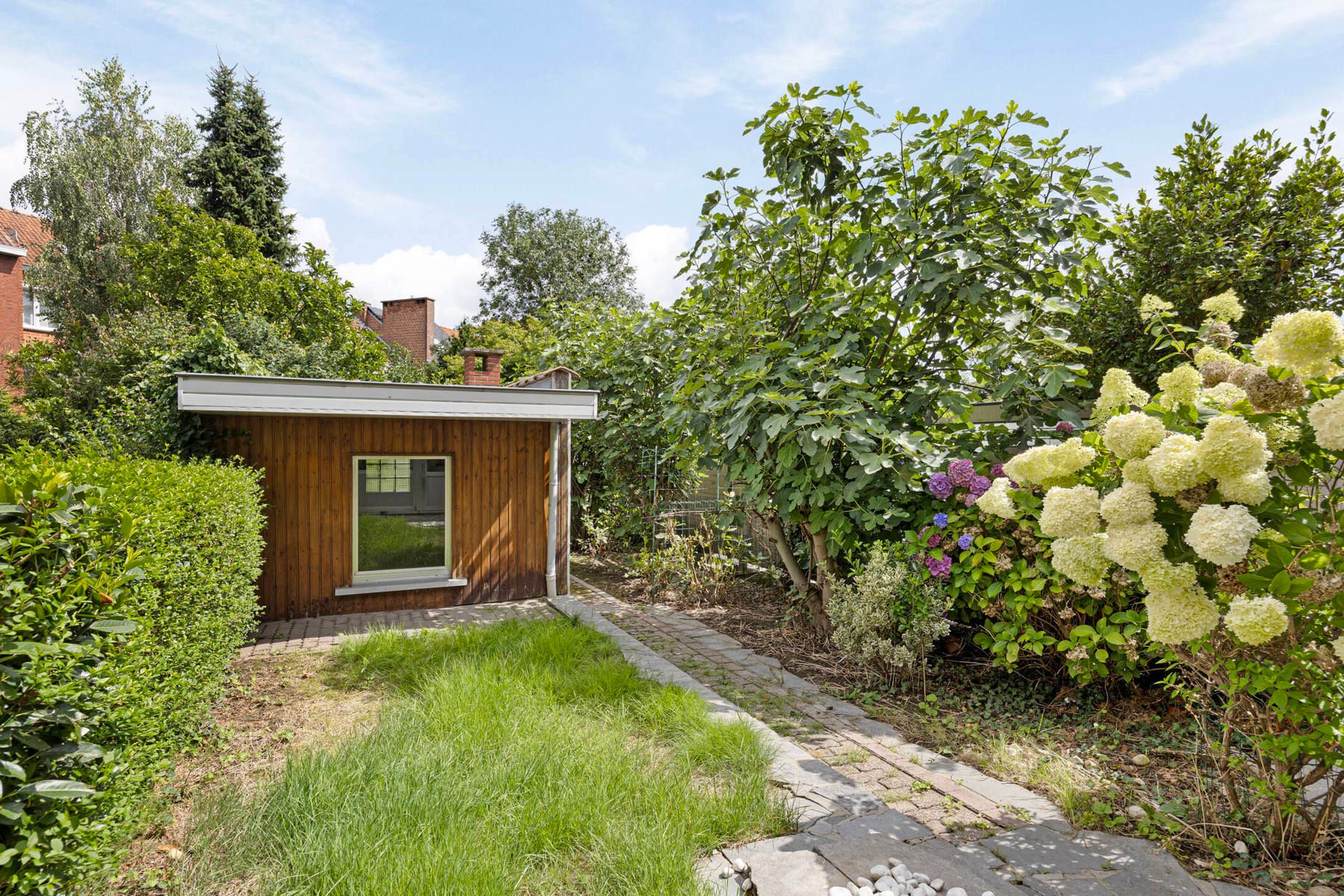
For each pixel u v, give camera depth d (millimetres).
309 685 4574
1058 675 4297
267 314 16781
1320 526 2189
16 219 20578
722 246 5684
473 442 7359
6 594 1548
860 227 5277
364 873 2252
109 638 1941
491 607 7199
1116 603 3803
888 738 3756
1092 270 5188
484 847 2418
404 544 7086
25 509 1720
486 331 25750
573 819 2629
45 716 1635
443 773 2930
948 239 4789
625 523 9695
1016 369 4801
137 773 2293
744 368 5160
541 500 7723
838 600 4859
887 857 2508
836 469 5234
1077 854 2529
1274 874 2391
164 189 18375
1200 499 2217
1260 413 2309
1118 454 2408
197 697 3320
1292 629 2250
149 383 7641
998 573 4207
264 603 6500
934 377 5340
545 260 31500
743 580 8188
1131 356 5992
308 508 6656
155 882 2287
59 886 1754
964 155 4648
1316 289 5461
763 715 4102
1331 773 2480
